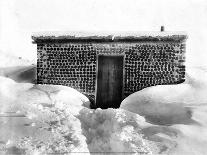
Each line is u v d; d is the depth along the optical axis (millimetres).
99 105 15320
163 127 11078
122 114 12070
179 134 10602
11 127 11375
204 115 11648
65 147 10266
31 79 16969
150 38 14891
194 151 9812
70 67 15555
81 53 15469
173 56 14914
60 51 15641
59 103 13297
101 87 15398
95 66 15359
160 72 14969
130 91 15102
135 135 10750
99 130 11406
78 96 14766
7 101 13516
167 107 12711
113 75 15344
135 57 15109
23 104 13188
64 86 15250
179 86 14406
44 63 15789
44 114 12422
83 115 12539
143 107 13156
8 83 15484
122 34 15039
